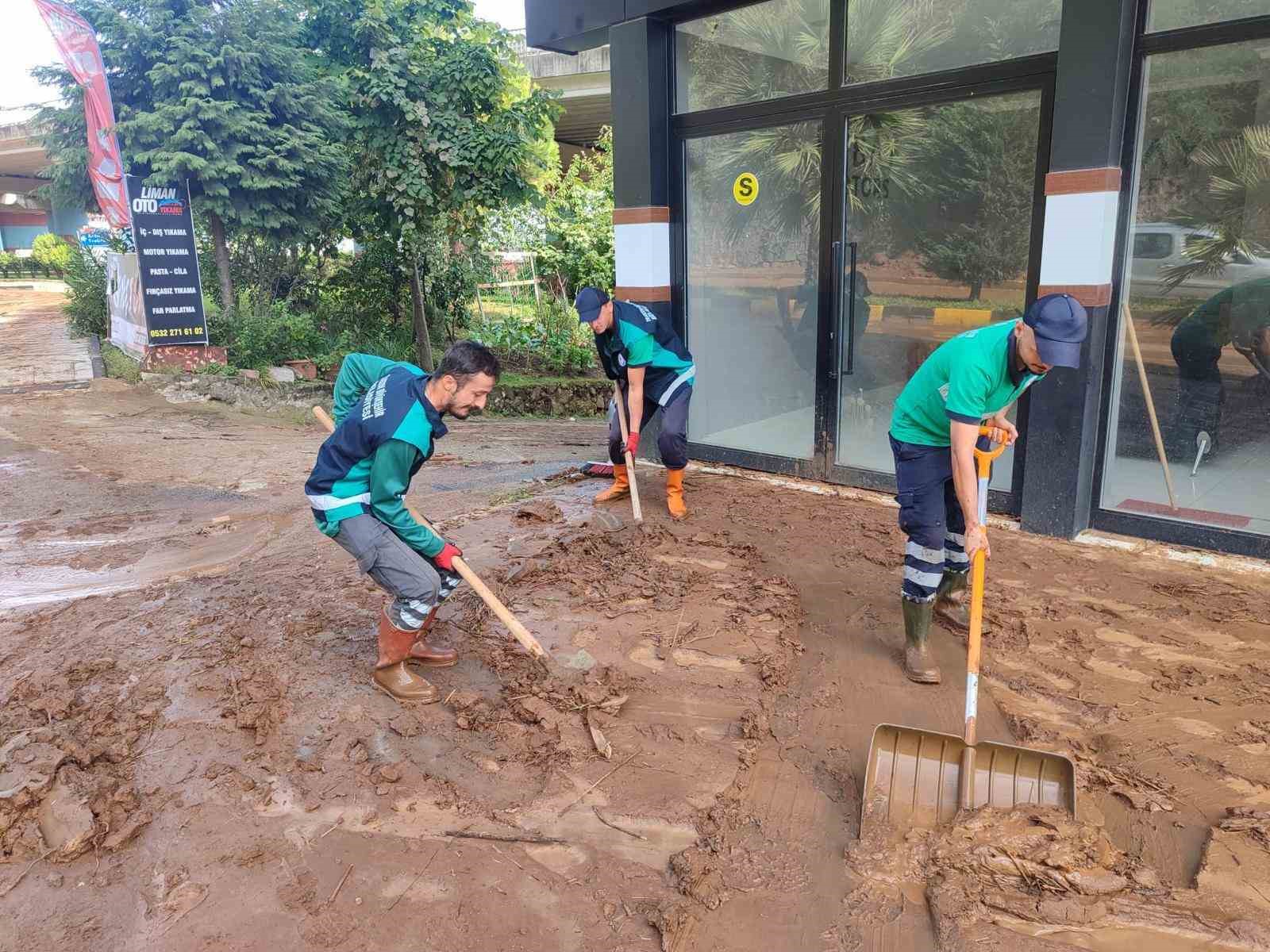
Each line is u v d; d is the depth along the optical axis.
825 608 4.61
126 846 2.94
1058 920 2.58
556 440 10.90
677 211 7.15
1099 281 5.06
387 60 13.67
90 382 12.06
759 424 7.11
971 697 3.15
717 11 6.56
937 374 3.67
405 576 3.51
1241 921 2.55
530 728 3.55
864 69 5.99
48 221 40.09
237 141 12.57
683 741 3.49
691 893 2.72
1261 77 4.67
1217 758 3.31
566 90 21.44
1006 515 5.76
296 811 3.08
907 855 2.84
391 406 3.35
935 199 5.84
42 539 5.93
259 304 14.84
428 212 14.76
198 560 5.48
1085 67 4.88
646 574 4.97
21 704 3.73
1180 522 5.24
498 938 2.57
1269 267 4.82
